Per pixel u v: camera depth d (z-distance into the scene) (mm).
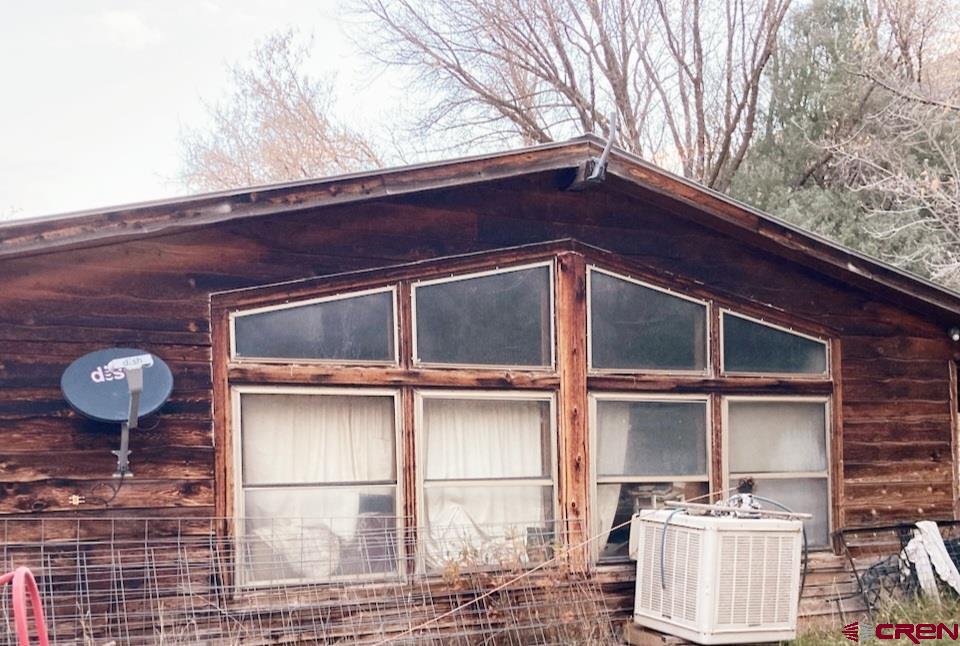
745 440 7660
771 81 18984
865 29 16562
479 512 6691
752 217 7391
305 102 22703
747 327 7703
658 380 7266
